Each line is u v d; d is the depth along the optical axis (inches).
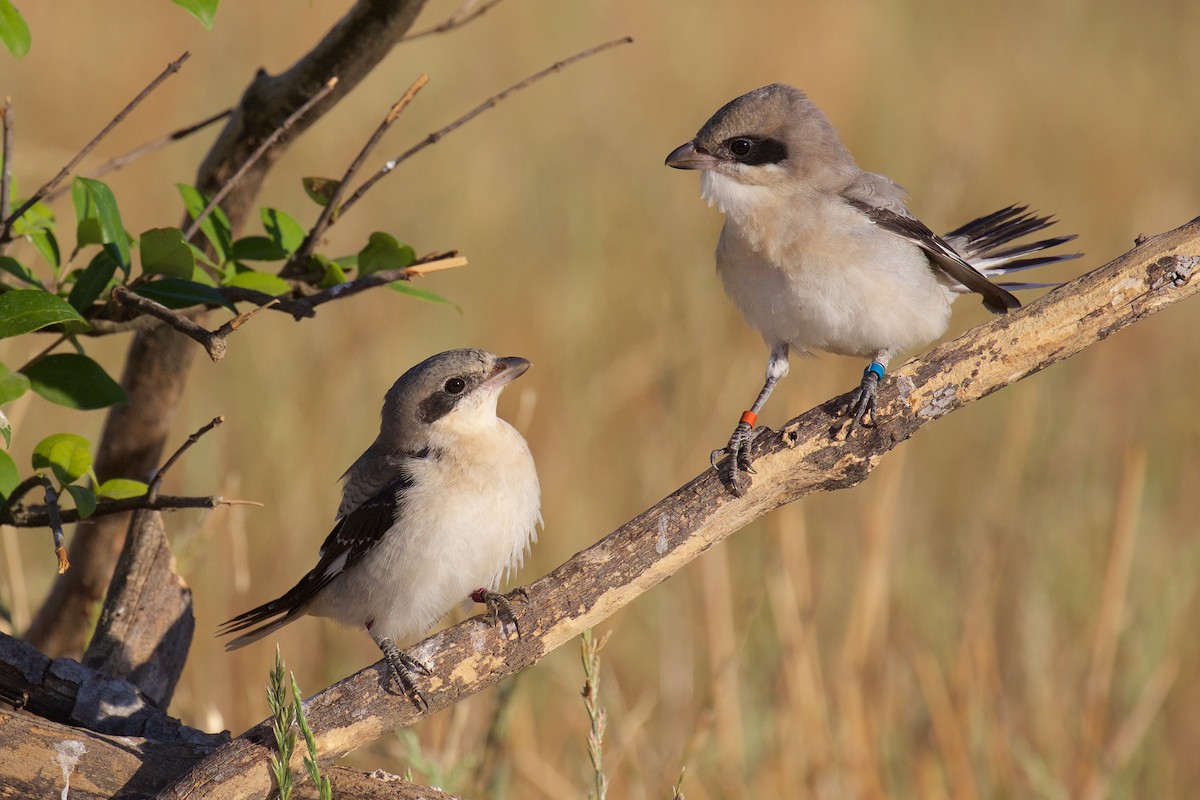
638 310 677.9
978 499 581.0
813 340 367.6
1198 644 507.5
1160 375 679.1
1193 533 541.6
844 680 432.1
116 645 312.3
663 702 468.8
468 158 807.7
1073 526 538.6
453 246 729.6
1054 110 941.8
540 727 482.3
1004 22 1071.0
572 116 870.4
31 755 264.4
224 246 322.0
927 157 857.5
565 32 946.7
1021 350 290.7
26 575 471.2
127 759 267.7
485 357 355.6
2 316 249.0
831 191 363.6
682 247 733.9
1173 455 624.1
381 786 266.5
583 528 558.9
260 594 519.5
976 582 486.0
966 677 431.5
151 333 349.4
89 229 291.4
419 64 892.0
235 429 581.9
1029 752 426.9
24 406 428.1
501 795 368.5
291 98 343.3
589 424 597.3
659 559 283.4
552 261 725.3
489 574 348.8
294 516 542.9
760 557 495.2
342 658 490.3
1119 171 853.8
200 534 387.9
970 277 370.0
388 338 640.4
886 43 991.0
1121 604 449.4
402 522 339.3
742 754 434.6
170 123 767.7
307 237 316.8
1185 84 995.9
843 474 295.3
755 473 288.7
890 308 356.8
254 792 257.1
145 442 362.0
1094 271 293.7
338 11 880.3
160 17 847.1
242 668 464.4
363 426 590.6
